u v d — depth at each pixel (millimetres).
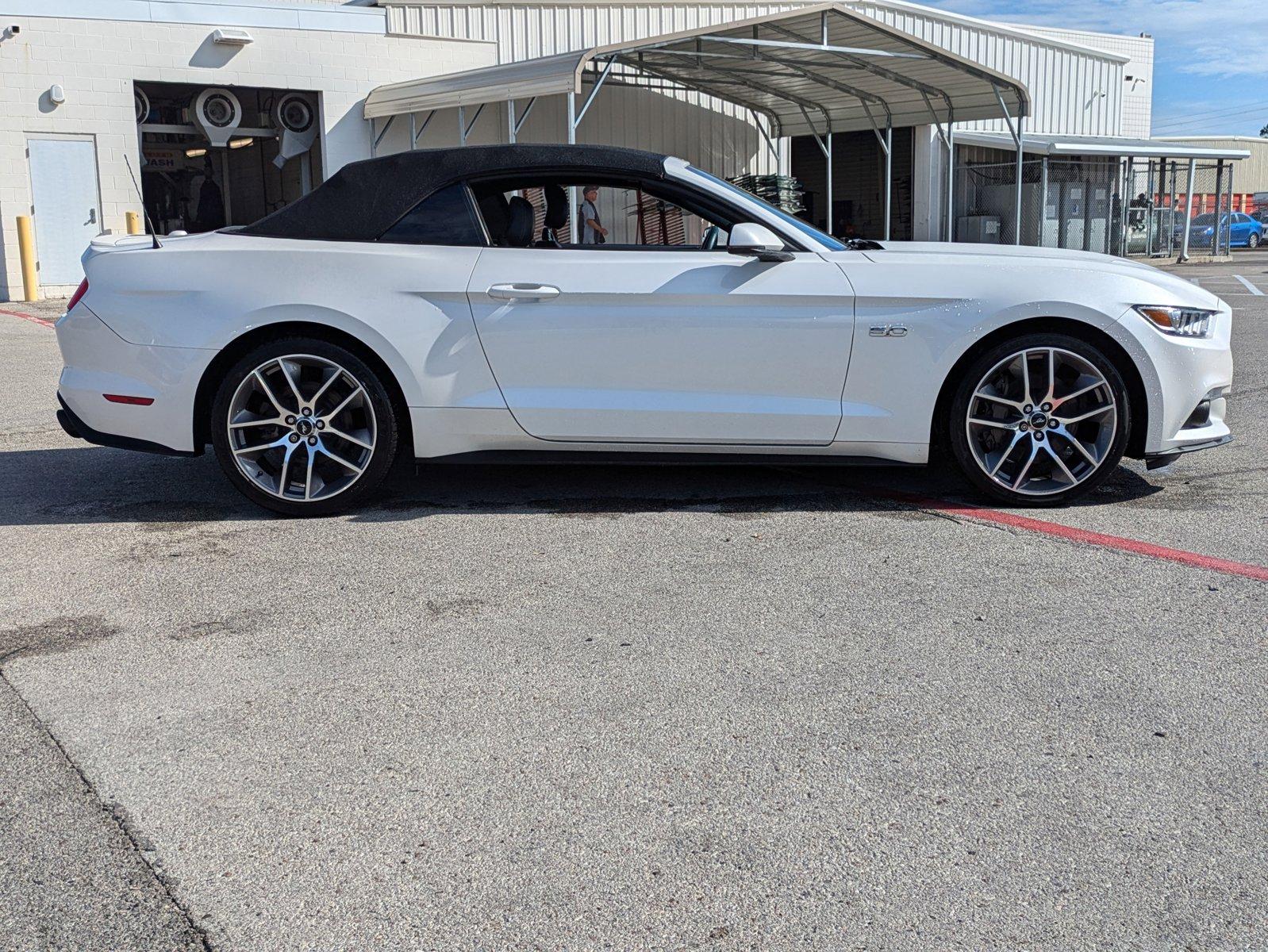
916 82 18891
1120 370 4824
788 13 15188
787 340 4727
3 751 2809
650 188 4898
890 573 4070
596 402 4770
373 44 18938
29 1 16281
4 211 16500
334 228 4930
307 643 3492
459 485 5473
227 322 4758
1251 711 2941
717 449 4840
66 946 2068
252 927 2123
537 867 2301
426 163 4945
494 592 3932
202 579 4113
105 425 4926
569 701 3057
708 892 2209
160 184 21281
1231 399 7562
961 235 26062
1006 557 4238
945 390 4875
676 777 2650
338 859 2336
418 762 2732
